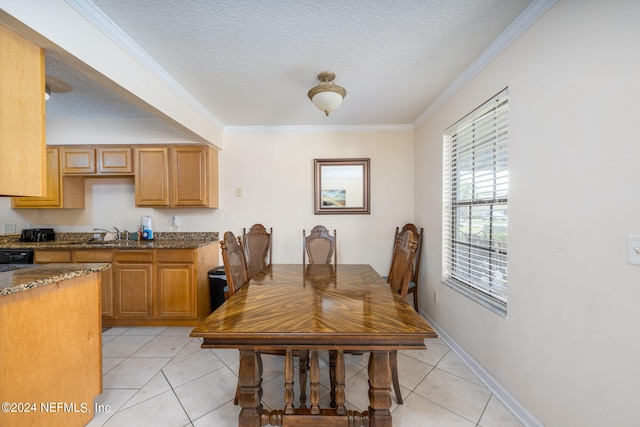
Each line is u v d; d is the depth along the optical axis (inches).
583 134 45.3
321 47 67.7
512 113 61.9
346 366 80.0
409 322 47.2
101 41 57.4
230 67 76.7
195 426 57.4
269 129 129.3
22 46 45.4
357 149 129.6
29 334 46.3
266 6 53.6
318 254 114.8
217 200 129.0
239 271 75.5
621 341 40.0
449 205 98.3
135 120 117.2
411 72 80.4
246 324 46.3
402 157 129.2
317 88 75.8
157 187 117.3
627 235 39.1
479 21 58.6
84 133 117.0
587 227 44.7
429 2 53.1
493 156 72.8
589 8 44.1
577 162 46.4
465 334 82.1
